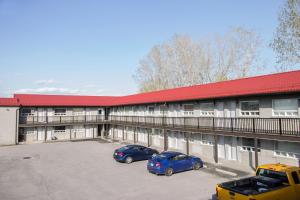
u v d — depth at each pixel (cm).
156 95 3316
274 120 1667
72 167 2064
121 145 3266
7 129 3366
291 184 1011
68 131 3972
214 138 2077
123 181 1650
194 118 2286
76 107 4100
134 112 3628
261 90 1739
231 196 924
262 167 1145
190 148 2569
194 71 5300
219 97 2041
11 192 1465
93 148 3045
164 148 2673
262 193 898
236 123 1916
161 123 2762
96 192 1441
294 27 3136
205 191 1412
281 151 1709
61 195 1402
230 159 2116
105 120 4178
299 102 1584
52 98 4184
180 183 1576
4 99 3541
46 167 2072
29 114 3706
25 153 2720
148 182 1616
